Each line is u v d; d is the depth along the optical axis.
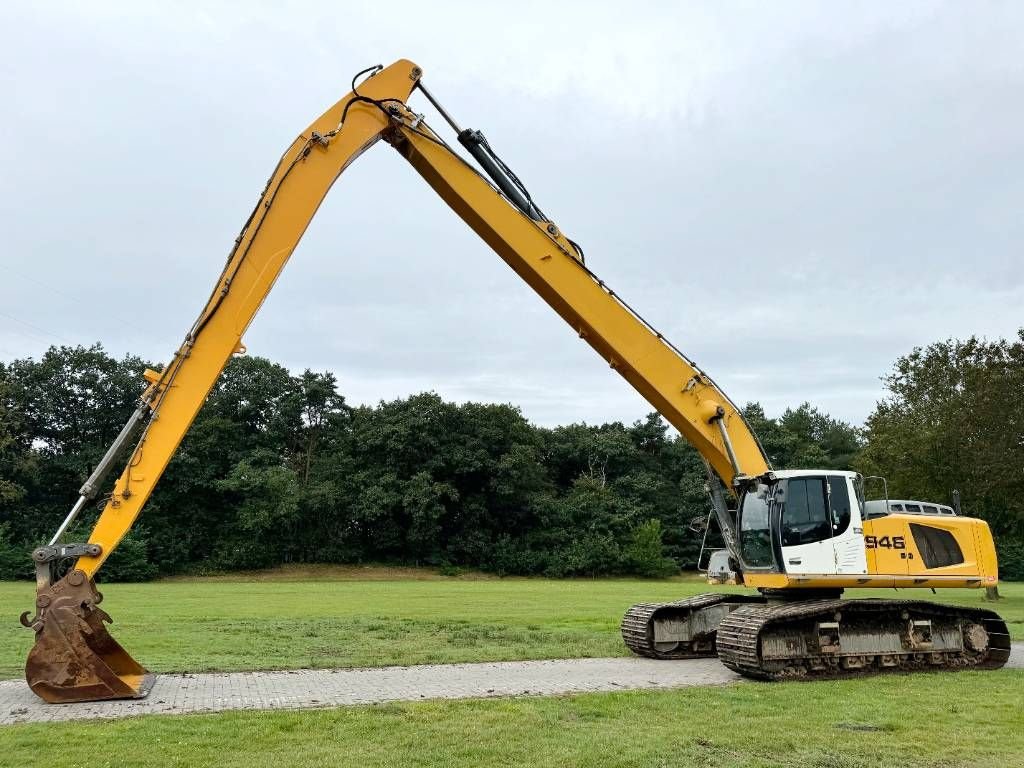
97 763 6.61
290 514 55.84
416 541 58.78
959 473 30.47
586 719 8.49
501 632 18.53
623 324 12.53
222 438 57.53
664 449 77.00
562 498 69.31
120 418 60.00
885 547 13.19
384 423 60.38
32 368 57.59
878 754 7.19
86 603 9.59
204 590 38.56
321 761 6.69
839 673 12.39
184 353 10.37
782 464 71.25
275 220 10.86
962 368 31.70
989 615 13.73
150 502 53.56
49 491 57.47
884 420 34.72
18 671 11.87
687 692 10.25
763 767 6.68
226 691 10.26
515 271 12.34
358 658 13.59
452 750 7.09
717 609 14.59
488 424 62.94
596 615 23.64
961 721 8.67
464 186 11.76
